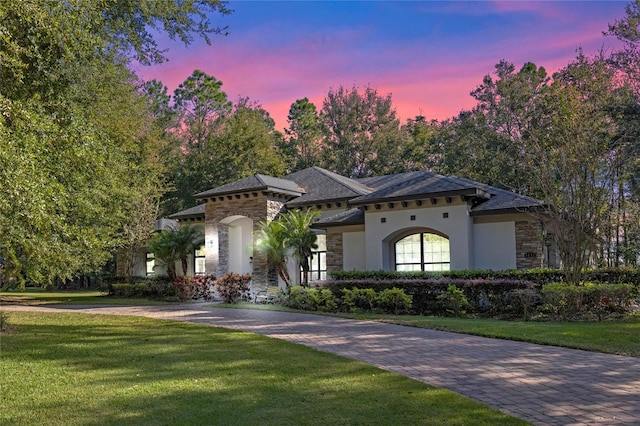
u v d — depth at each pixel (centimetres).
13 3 988
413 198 1983
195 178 4622
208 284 2392
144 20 1664
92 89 1597
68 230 1124
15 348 1005
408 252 2130
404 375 755
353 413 556
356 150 5622
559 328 1179
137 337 1145
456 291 1511
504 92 4194
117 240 1908
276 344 1034
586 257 1540
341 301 1742
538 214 1680
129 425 525
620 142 2086
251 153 4728
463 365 828
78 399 627
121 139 2075
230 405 594
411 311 1620
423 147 5469
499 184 3978
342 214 2392
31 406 601
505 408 584
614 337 1060
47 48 1229
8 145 829
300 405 591
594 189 1495
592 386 687
